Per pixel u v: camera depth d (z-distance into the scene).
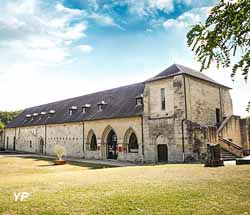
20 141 41.56
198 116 21.41
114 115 25.23
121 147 24.41
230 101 26.27
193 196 6.32
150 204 5.69
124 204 5.73
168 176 9.85
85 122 28.61
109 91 31.41
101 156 26.36
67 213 5.21
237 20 2.70
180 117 20.22
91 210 5.37
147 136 22.41
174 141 20.45
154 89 22.47
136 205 5.63
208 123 22.52
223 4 2.74
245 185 7.50
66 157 29.62
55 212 5.29
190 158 19.33
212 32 2.85
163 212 5.12
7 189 7.89
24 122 41.78
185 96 20.31
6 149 44.72
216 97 24.22
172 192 6.77
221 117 24.33
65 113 33.50
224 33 2.80
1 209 5.62
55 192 7.20
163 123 21.36
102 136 26.48
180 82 20.53
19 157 27.86
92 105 30.45
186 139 19.72
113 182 8.74
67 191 7.29
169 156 20.67
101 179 9.67
